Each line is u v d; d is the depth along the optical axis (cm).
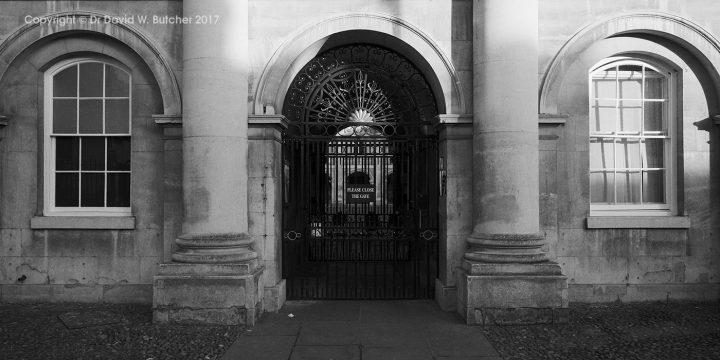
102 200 874
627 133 887
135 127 844
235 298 710
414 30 813
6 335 668
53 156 871
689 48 843
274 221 807
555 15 830
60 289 841
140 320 732
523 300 714
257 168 807
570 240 843
